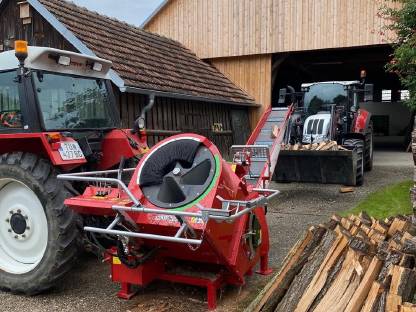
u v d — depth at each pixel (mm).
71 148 3936
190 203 3203
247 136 13609
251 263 3885
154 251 3533
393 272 2525
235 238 3545
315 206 7219
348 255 2961
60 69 4238
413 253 2820
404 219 3723
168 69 11086
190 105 11094
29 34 9781
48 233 3768
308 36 12516
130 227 3355
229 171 3572
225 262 3441
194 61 13227
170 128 10289
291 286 3137
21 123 4004
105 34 10320
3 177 3947
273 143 5992
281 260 4672
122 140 4609
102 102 4801
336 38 12164
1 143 4176
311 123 8766
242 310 3514
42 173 3787
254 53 13227
